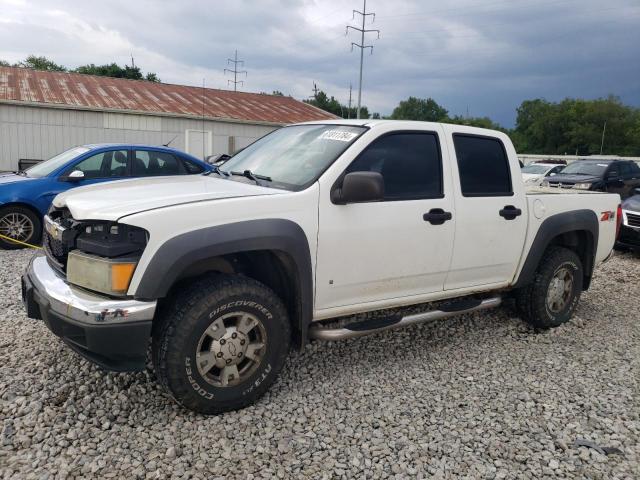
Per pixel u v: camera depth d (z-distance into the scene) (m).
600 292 6.85
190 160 9.12
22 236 8.03
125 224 2.95
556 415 3.51
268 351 3.41
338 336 3.67
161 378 3.12
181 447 2.96
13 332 4.41
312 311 3.59
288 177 3.72
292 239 3.33
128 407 3.33
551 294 5.07
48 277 3.36
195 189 3.55
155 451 2.90
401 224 3.86
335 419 3.33
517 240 4.65
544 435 3.25
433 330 5.02
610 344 4.87
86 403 3.33
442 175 4.17
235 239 3.14
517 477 2.84
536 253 4.81
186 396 3.14
